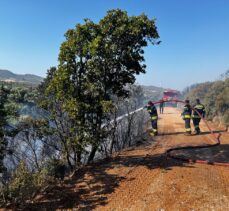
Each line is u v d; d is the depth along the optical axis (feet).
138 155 28.12
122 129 35.63
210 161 25.59
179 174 21.63
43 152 24.27
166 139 36.17
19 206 17.62
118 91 25.96
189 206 16.58
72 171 24.13
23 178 18.20
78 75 23.61
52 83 22.86
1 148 19.52
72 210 16.92
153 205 16.87
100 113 24.04
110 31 23.17
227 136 37.99
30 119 22.81
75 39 22.68
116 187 19.74
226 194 18.08
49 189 20.13
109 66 24.16
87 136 22.85
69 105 21.99
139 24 22.82
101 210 16.70
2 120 19.42
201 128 45.21
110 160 26.55
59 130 24.11
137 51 24.13
